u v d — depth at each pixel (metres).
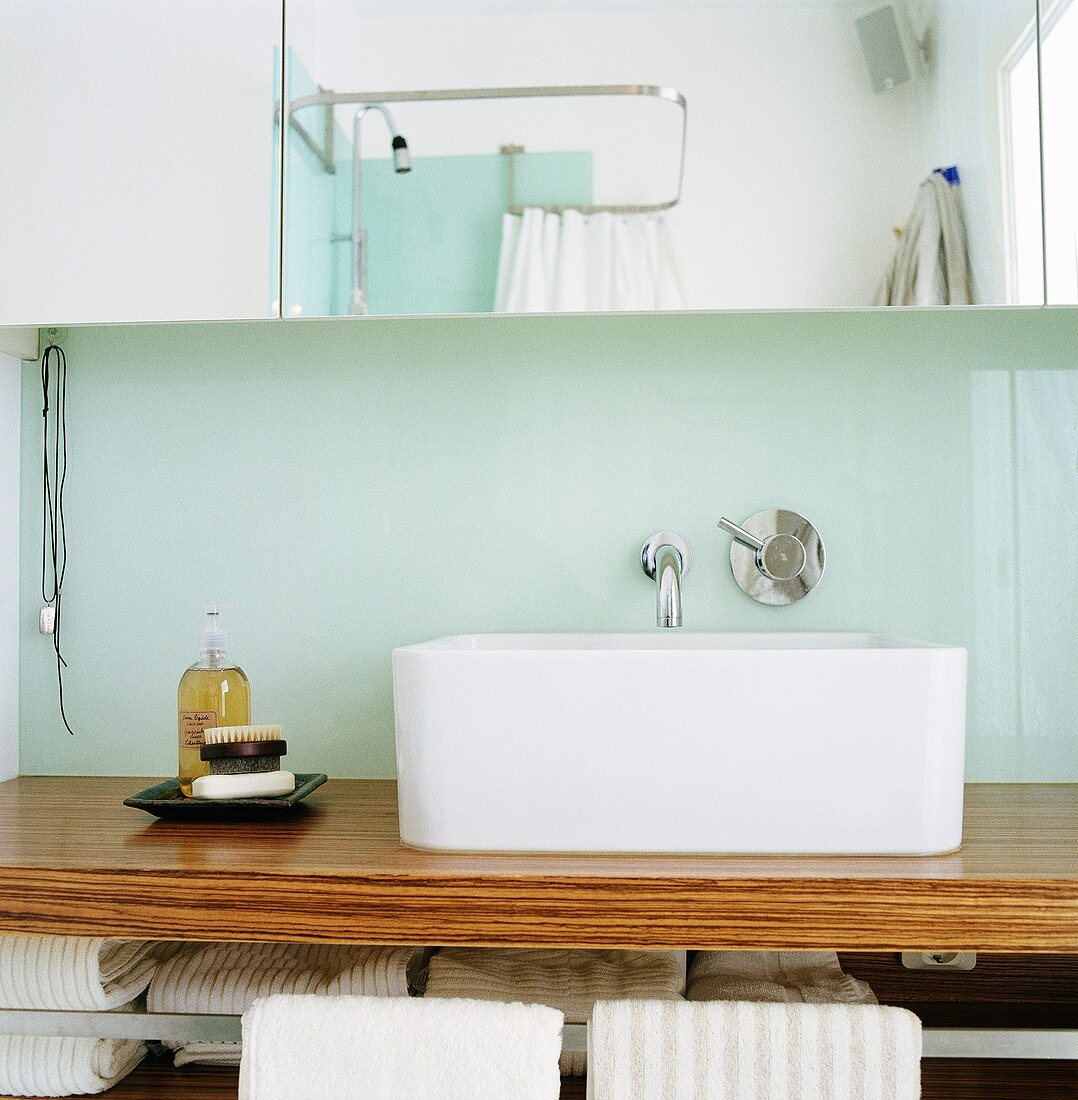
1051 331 1.37
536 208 1.24
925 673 0.98
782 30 1.24
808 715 0.98
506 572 1.41
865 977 1.27
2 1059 1.06
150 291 1.26
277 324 1.43
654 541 1.37
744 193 1.23
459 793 1.00
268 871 0.93
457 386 1.41
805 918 0.90
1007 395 1.37
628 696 0.99
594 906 0.91
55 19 1.29
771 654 0.98
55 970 1.03
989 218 1.21
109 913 0.94
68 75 1.29
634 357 1.40
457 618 1.41
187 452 1.43
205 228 1.26
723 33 1.24
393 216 1.25
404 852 1.00
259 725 1.26
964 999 1.26
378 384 1.42
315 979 1.08
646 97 1.24
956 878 0.90
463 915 0.91
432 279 1.25
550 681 0.99
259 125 1.26
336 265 1.25
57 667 1.44
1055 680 1.36
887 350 1.38
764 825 0.98
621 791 0.99
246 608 1.42
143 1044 1.15
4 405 1.40
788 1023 0.89
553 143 1.24
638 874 0.91
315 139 1.26
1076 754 1.36
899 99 1.22
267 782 1.17
